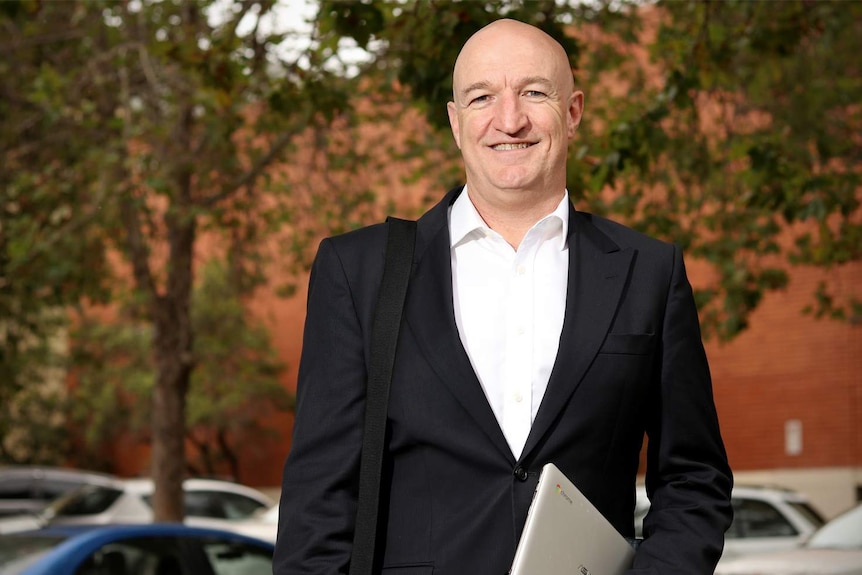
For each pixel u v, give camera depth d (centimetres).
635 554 252
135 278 1445
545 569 233
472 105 269
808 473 2133
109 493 1938
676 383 259
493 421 247
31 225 1291
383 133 1450
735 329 1348
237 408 2795
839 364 2112
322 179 1512
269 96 903
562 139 268
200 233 1492
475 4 757
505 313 259
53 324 1925
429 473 250
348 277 265
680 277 267
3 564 617
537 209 269
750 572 771
